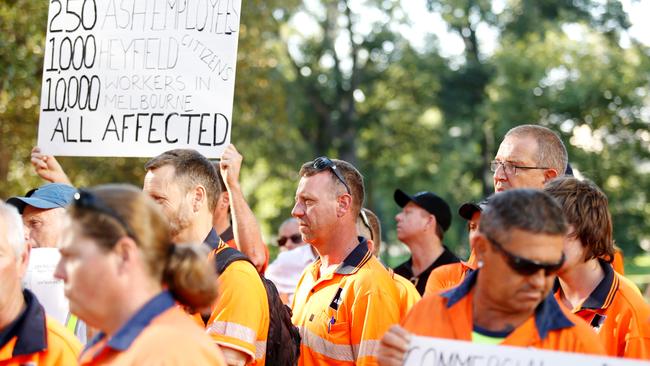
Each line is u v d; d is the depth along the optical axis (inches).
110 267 182.1
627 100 1991.9
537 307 205.8
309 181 312.2
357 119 2383.1
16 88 874.8
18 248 224.4
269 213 2107.5
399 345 202.2
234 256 283.0
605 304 258.1
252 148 1691.7
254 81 1318.9
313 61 2362.2
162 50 356.5
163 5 357.7
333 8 2372.0
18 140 971.3
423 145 2356.1
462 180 2460.6
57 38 374.6
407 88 2365.9
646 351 253.8
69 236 183.6
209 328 274.5
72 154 366.0
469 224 339.6
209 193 289.7
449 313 209.2
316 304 305.1
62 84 371.9
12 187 1052.5
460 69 2347.4
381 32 2365.9
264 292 285.1
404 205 454.9
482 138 2300.7
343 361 295.7
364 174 2364.7
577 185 258.8
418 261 446.6
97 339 194.1
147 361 178.1
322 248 313.0
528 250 193.3
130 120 358.3
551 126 2018.9
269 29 1390.3
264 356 287.1
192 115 349.1
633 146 2010.3
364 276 297.0
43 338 222.1
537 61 2015.3
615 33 2283.5
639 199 2053.4
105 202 183.8
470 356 198.5
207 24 350.9
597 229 255.4
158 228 187.8
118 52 362.6
